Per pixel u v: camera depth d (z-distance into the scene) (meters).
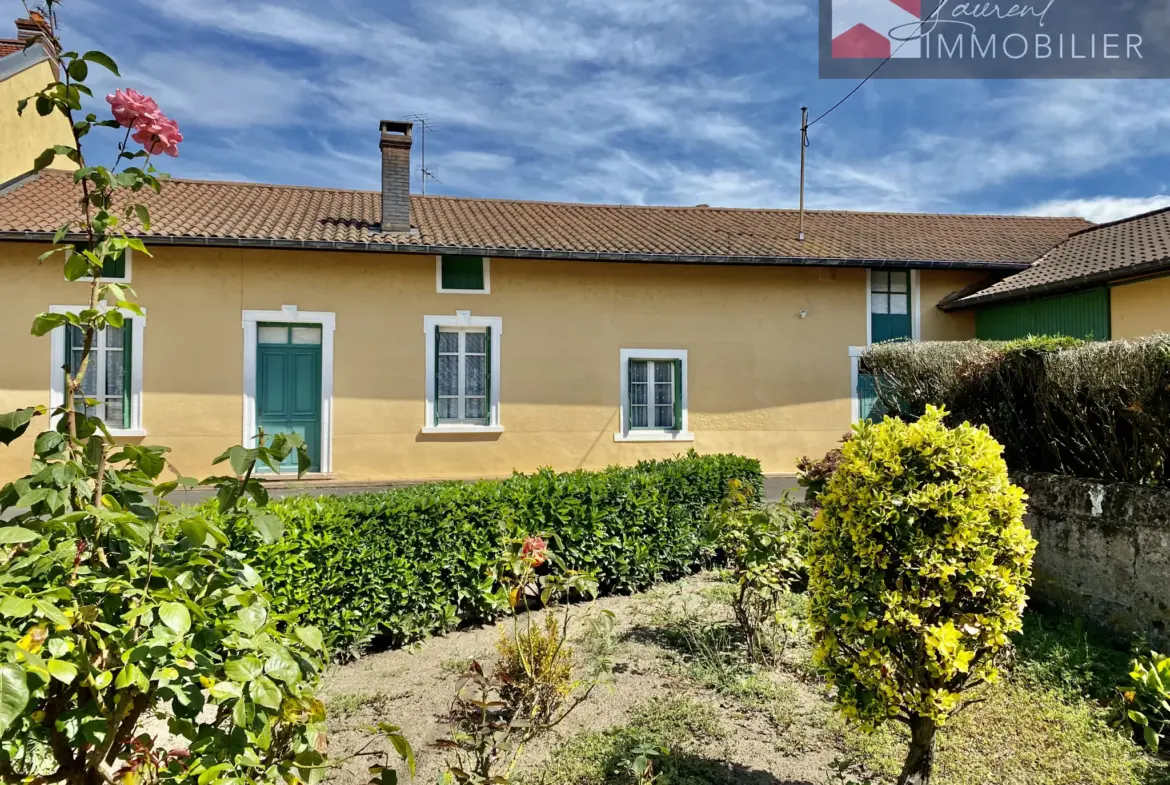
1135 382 4.53
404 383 11.13
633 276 11.98
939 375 6.99
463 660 4.61
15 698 1.25
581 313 11.78
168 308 10.32
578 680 3.79
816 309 12.48
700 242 12.50
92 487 1.98
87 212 2.15
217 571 2.03
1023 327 11.83
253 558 4.21
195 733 1.73
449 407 11.44
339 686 4.25
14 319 9.80
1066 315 10.99
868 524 2.86
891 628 2.79
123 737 1.82
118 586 1.68
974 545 2.80
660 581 6.42
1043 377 5.32
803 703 3.85
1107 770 3.10
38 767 2.30
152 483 2.15
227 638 1.73
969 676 3.00
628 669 4.38
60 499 1.83
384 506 4.94
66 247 2.08
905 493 2.83
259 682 1.63
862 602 2.82
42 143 12.16
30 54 11.77
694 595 5.93
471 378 11.55
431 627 5.07
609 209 14.98
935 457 2.85
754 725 3.64
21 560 1.67
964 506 2.78
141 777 1.89
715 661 4.44
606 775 3.14
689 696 3.97
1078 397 5.05
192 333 10.40
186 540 2.03
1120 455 4.79
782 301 12.40
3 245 9.79
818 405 12.41
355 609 4.72
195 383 10.38
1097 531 4.76
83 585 1.74
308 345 10.95
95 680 1.51
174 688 1.66
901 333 12.77
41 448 1.96
